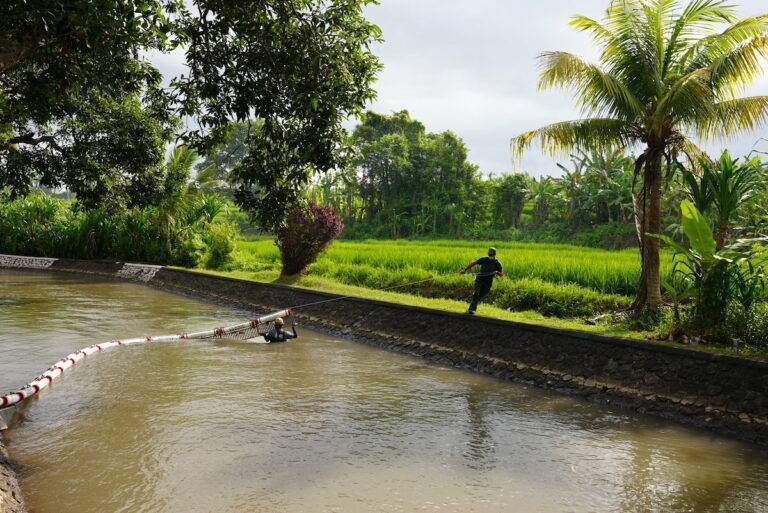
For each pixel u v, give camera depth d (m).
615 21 12.52
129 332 14.52
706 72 11.10
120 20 6.61
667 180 13.08
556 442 7.13
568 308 14.20
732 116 12.14
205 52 7.91
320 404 8.60
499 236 61.28
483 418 8.07
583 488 5.78
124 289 25.45
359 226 71.50
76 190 20.09
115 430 7.31
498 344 11.32
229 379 10.02
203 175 32.50
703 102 11.44
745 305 9.70
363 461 6.38
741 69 11.55
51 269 35.16
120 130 19.67
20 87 10.28
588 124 12.89
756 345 9.27
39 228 37.91
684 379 8.42
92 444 6.81
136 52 8.59
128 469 6.08
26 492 5.54
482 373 10.85
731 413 7.63
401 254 24.45
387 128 79.19
